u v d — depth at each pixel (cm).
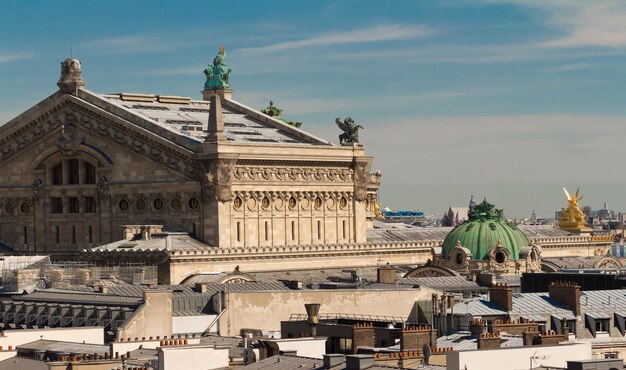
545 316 16838
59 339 15050
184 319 17188
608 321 16938
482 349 11869
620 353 16612
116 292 19638
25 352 13900
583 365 10675
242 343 14050
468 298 18700
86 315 16938
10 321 18175
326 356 11406
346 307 18050
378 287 19988
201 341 14912
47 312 17712
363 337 14550
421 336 14125
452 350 12556
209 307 17750
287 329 15962
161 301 16525
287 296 17738
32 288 19788
